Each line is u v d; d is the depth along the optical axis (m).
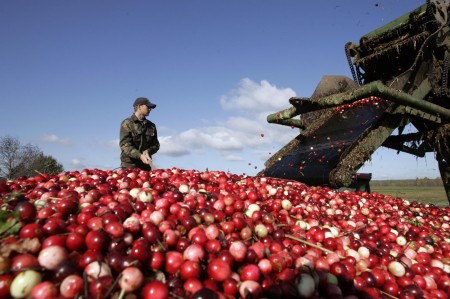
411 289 3.32
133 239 2.54
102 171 5.73
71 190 3.70
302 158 9.10
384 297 3.08
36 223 2.39
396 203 7.27
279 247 3.07
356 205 6.22
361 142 7.75
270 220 3.81
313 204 5.51
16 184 4.20
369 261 3.57
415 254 4.29
